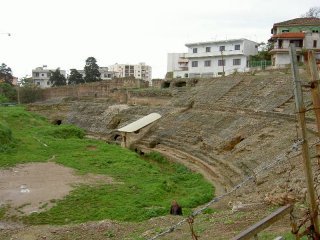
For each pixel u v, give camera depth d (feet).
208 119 156.97
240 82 179.83
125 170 115.44
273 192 67.56
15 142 144.36
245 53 265.54
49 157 130.41
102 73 517.96
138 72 633.61
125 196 88.48
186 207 80.64
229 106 158.20
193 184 104.53
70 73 420.77
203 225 54.54
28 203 82.69
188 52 293.23
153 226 58.70
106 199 85.35
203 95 187.93
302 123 25.30
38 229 61.46
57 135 176.76
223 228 50.98
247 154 108.99
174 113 183.83
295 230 27.50
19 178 102.78
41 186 95.45
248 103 151.84
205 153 128.67
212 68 280.51
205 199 86.17
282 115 123.75
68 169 114.32
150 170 118.32
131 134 172.45
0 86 347.56
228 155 117.29
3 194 88.43
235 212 60.29
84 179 103.35
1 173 107.14
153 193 90.07
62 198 86.07
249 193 80.02
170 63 418.51
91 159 128.16
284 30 227.81
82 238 55.72
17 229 62.80
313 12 313.53
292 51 25.17
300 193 60.29
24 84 407.44
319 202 34.42
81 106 266.16
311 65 25.53
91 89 290.15
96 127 221.66
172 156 136.98
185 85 232.12
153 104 223.10
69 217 74.84
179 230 53.62
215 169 112.47
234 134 127.85
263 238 40.78
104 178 105.09
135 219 73.67
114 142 190.08
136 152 160.15
